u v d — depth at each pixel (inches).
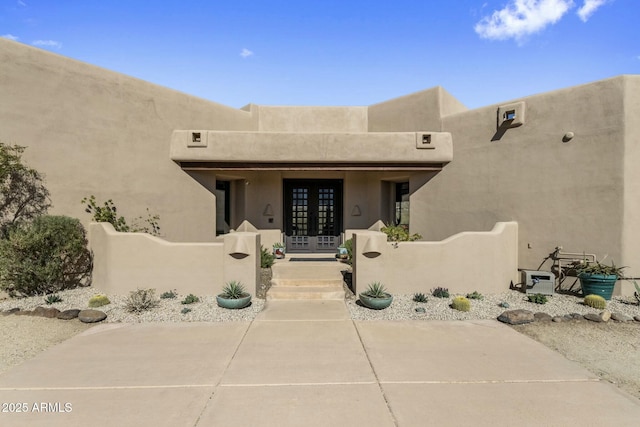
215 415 144.7
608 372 187.2
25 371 182.5
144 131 400.5
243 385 169.5
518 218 374.6
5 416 143.1
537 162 361.4
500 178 387.9
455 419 142.3
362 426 137.9
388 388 167.3
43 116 331.3
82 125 355.6
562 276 347.9
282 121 542.3
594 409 149.9
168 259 333.4
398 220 527.2
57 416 143.4
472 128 412.5
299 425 138.3
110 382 171.5
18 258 307.7
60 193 342.0
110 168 374.6
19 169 313.1
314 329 248.8
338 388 167.2
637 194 314.7
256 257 335.0
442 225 440.8
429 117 460.1
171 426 137.3
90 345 217.8
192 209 443.2
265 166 445.7
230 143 429.7
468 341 227.1
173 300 319.3
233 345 219.3
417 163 442.6
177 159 423.8
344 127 545.3
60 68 341.7
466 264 343.9
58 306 295.7
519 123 370.0
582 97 334.0
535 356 204.1
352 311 291.4
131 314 279.6
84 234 356.5
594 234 328.5
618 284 324.8
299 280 355.9
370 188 522.0
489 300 324.2
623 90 312.5
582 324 260.2
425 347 217.2
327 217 544.4
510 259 364.5
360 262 332.5
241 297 300.0
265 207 516.4
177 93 431.2
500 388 167.6
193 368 187.0
